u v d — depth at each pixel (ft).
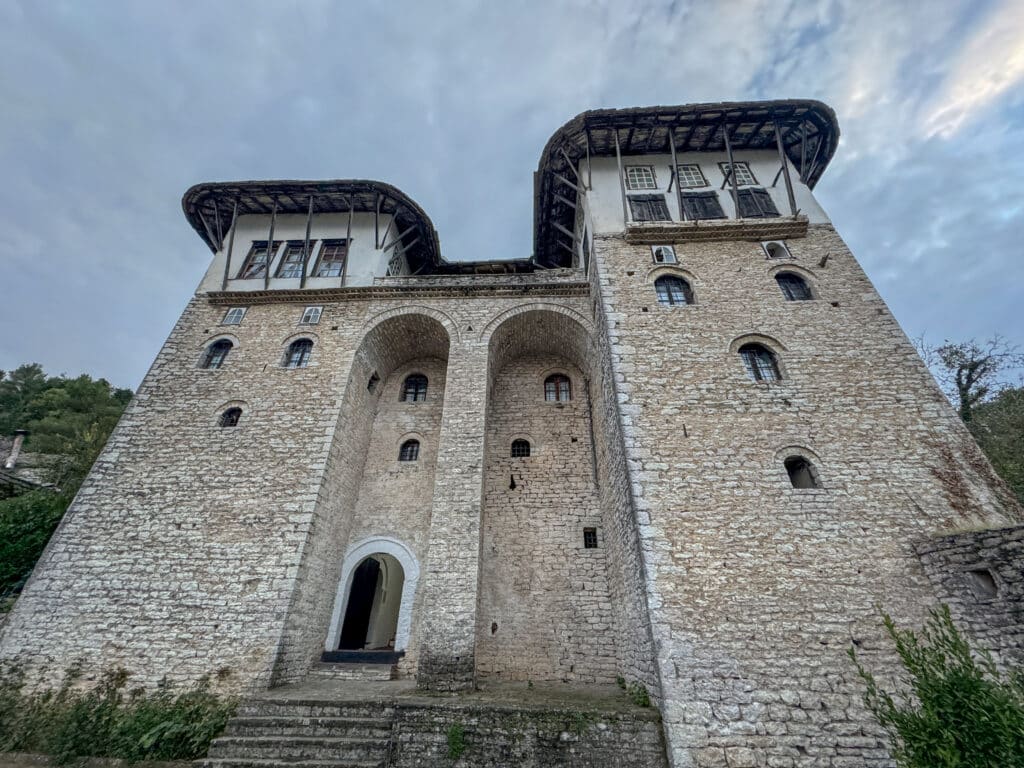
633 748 22.91
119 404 103.09
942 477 28.60
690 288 40.57
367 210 56.49
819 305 38.06
